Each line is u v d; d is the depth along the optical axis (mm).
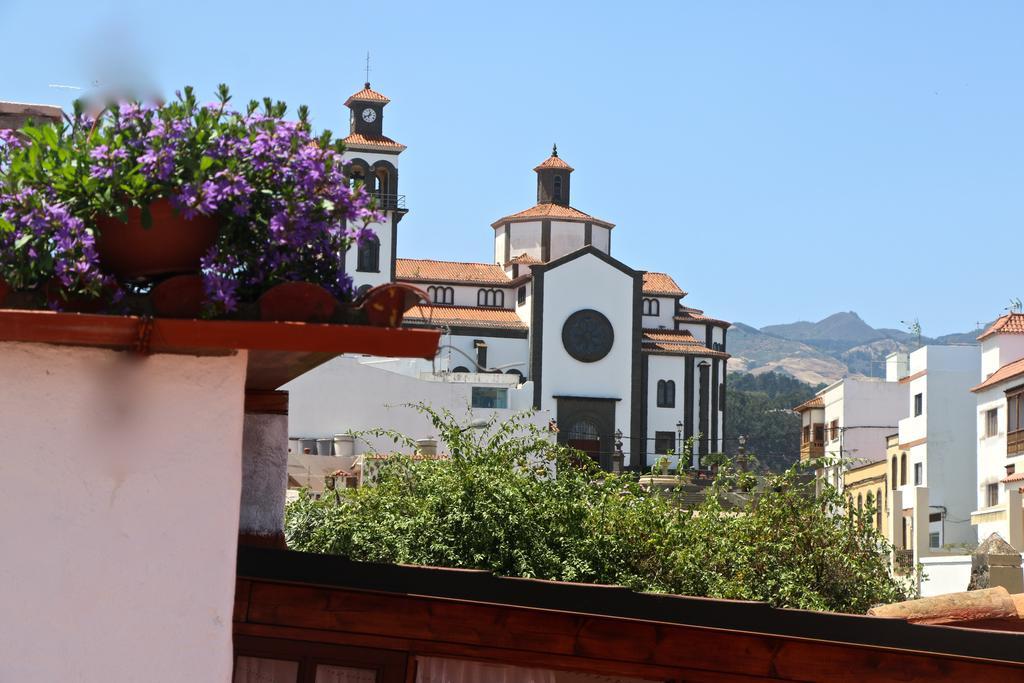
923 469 68812
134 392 5148
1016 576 20641
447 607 6484
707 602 6875
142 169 5324
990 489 60531
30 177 5430
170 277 5555
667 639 6828
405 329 5156
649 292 115562
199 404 5180
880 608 9820
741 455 25016
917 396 70750
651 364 109375
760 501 23594
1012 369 58562
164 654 5086
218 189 5309
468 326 104438
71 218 5320
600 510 21828
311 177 5512
